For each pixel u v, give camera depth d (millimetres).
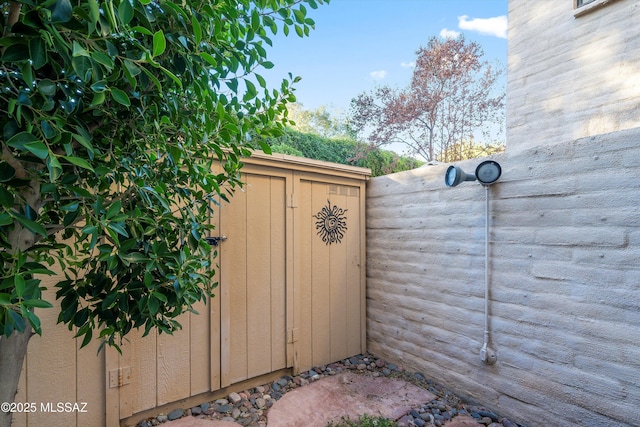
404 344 2951
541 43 3053
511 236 2193
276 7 1131
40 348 1690
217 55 1054
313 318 2920
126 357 1971
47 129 649
